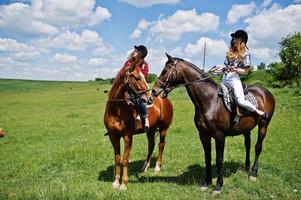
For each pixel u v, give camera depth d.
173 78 7.05
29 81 136.62
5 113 32.44
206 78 7.17
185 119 18.73
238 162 9.59
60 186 7.56
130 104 7.15
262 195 7.05
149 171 9.23
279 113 18.48
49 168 9.65
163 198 6.84
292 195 6.95
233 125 7.29
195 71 7.10
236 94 7.17
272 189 7.33
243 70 7.18
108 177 8.62
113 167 9.50
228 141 12.38
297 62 53.41
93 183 7.97
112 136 7.54
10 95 70.81
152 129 9.15
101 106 34.97
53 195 6.64
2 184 8.22
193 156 10.55
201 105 7.10
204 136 7.38
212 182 7.92
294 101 23.34
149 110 8.51
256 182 7.80
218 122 7.07
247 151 8.86
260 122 8.38
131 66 6.96
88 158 10.40
